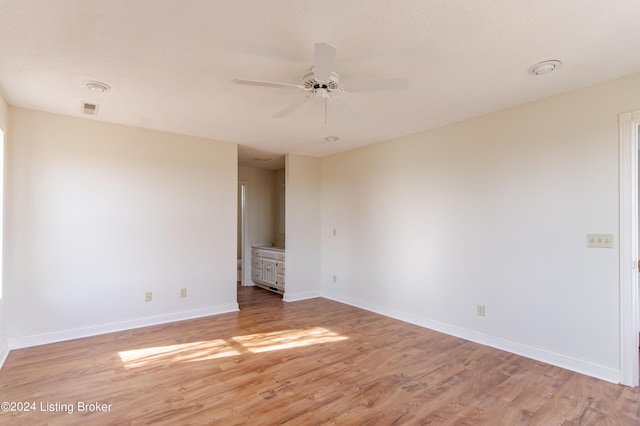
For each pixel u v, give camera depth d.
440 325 3.74
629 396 2.33
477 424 2.03
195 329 3.78
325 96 2.48
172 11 1.71
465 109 3.20
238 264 6.97
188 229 4.20
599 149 2.62
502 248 3.21
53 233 3.35
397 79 2.05
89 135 3.55
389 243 4.38
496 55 2.18
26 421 2.03
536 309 2.96
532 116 3.01
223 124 3.71
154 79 2.53
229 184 4.54
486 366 2.82
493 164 3.29
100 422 2.03
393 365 2.85
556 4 1.65
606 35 1.94
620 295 2.51
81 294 3.50
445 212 3.71
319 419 2.08
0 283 2.90
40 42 2.01
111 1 1.63
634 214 2.47
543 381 2.56
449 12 1.72
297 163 5.33
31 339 3.23
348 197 5.05
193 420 2.06
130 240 3.79
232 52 2.13
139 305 3.85
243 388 2.45
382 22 1.81
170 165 4.07
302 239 5.37
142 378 2.60
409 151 4.14
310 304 4.99
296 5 1.66
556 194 2.85
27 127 3.23
